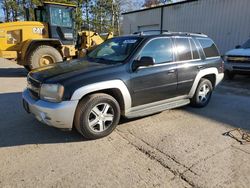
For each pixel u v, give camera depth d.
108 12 33.97
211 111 5.56
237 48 10.04
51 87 3.61
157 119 4.92
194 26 15.26
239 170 3.13
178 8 16.06
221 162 3.31
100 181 2.87
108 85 3.88
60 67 4.24
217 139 4.04
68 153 3.50
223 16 13.56
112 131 4.16
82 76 3.74
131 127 4.48
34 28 9.89
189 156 3.46
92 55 5.00
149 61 4.11
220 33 13.87
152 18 18.19
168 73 4.70
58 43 10.10
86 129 3.80
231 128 4.54
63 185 2.79
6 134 4.09
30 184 2.79
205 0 14.33
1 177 2.92
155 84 4.51
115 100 4.05
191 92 5.37
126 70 4.12
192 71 5.21
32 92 4.08
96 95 3.84
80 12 29.80
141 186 2.79
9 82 8.62
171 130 4.38
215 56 5.96
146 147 3.71
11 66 13.32
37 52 9.55
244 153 3.58
